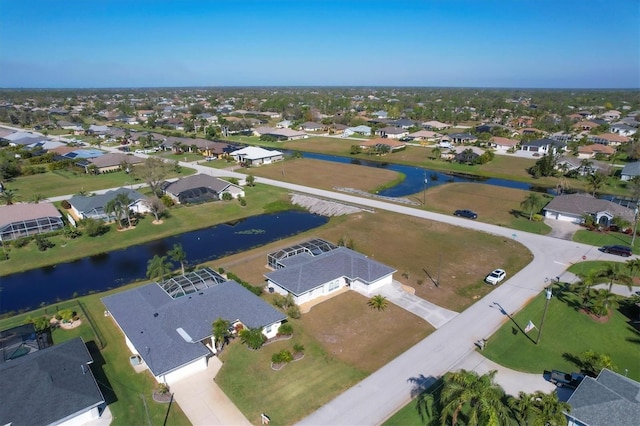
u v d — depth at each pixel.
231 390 35.50
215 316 42.50
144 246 69.38
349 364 38.75
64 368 35.03
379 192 99.19
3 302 52.69
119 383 36.56
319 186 102.94
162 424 32.00
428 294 51.53
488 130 175.88
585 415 29.97
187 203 89.19
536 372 37.62
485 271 57.72
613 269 49.59
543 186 105.75
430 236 70.69
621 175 108.12
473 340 42.19
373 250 65.31
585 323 45.31
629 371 38.12
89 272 60.44
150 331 39.75
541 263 59.84
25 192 98.62
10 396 31.28
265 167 123.56
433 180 111.50
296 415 32.81
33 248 67.56
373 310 47.91
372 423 31.89
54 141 154.62
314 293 50.72
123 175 115.56
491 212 83.00
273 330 43.16
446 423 30.78
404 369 37.94
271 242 70.12
